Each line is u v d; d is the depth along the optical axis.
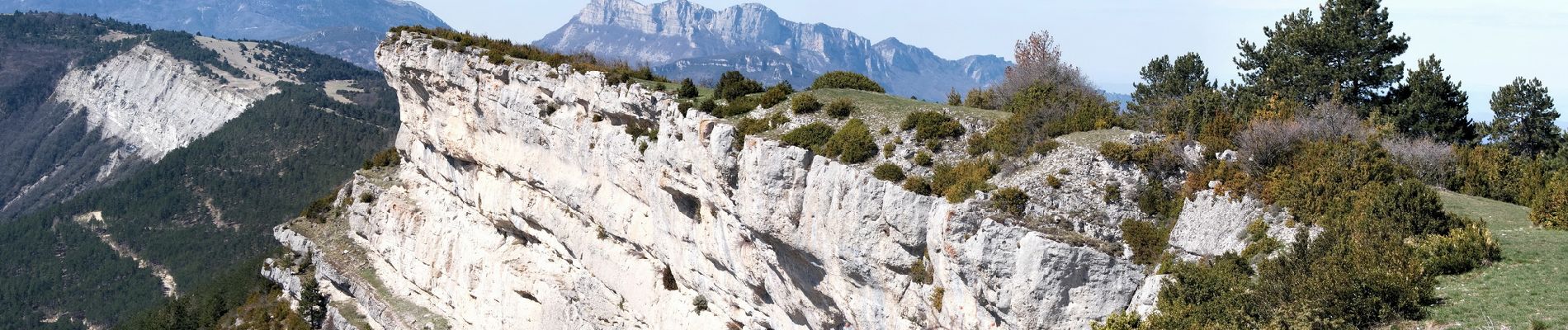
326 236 99.19
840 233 42.41
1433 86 51.47
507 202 71.62
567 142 62.25
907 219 40.00
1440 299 30.69
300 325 91.56
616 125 57.56
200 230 167.12
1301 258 32.97
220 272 130.12
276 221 165.50
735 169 47.03
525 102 65.31
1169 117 43.03
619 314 63.81
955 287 38.62
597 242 64.06
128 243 171.12
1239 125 40.62
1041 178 39.16
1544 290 29.53
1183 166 39.41
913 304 41.19
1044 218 37.50
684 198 53.38
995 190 38.75
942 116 44.06
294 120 198.62
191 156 192.88
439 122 77.44
